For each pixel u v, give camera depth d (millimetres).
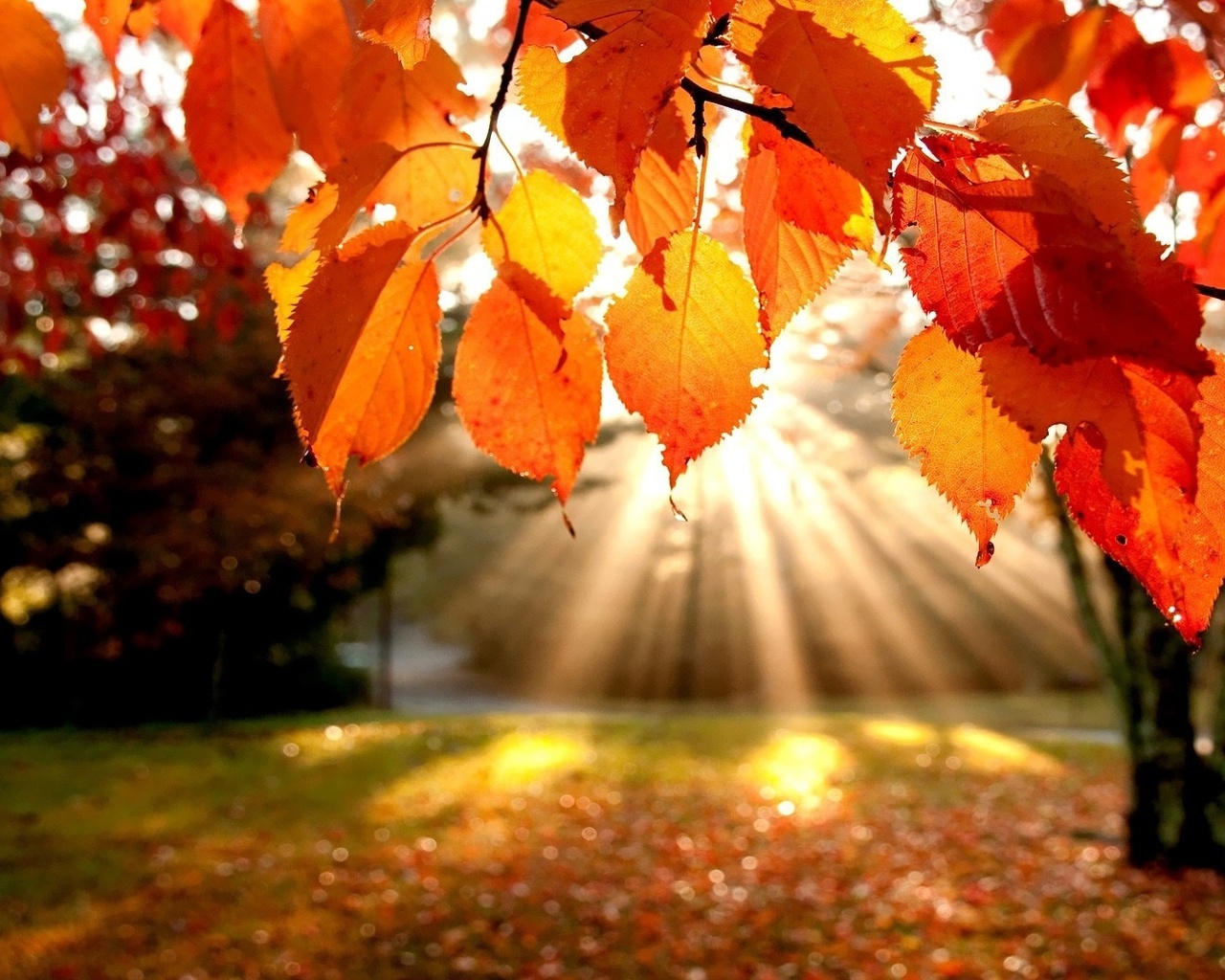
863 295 4230
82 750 13883
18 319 4961
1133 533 525
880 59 521
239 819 9742
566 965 6086
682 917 6910
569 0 602
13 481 14922
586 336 775
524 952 6281
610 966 6078
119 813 9906
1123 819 8469
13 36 961
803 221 616
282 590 18625
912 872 7879
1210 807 7723
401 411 729
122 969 5883
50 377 13164
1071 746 13812
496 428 794
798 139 615
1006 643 22828
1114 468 513
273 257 7137
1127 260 509
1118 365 520
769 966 6055
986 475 580
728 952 6273
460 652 33844
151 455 13969
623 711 21281
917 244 557
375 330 711
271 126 1060
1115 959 5977
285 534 15000
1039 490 7758
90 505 14656
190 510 14086
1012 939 6363
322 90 1024
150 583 14430
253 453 13992
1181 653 7848
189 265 6387
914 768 12195
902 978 5828
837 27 533
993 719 18266
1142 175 1549
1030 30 1438
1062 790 11055
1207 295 542
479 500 19000
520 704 22859
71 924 6586
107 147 4254
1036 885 7430
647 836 9125
